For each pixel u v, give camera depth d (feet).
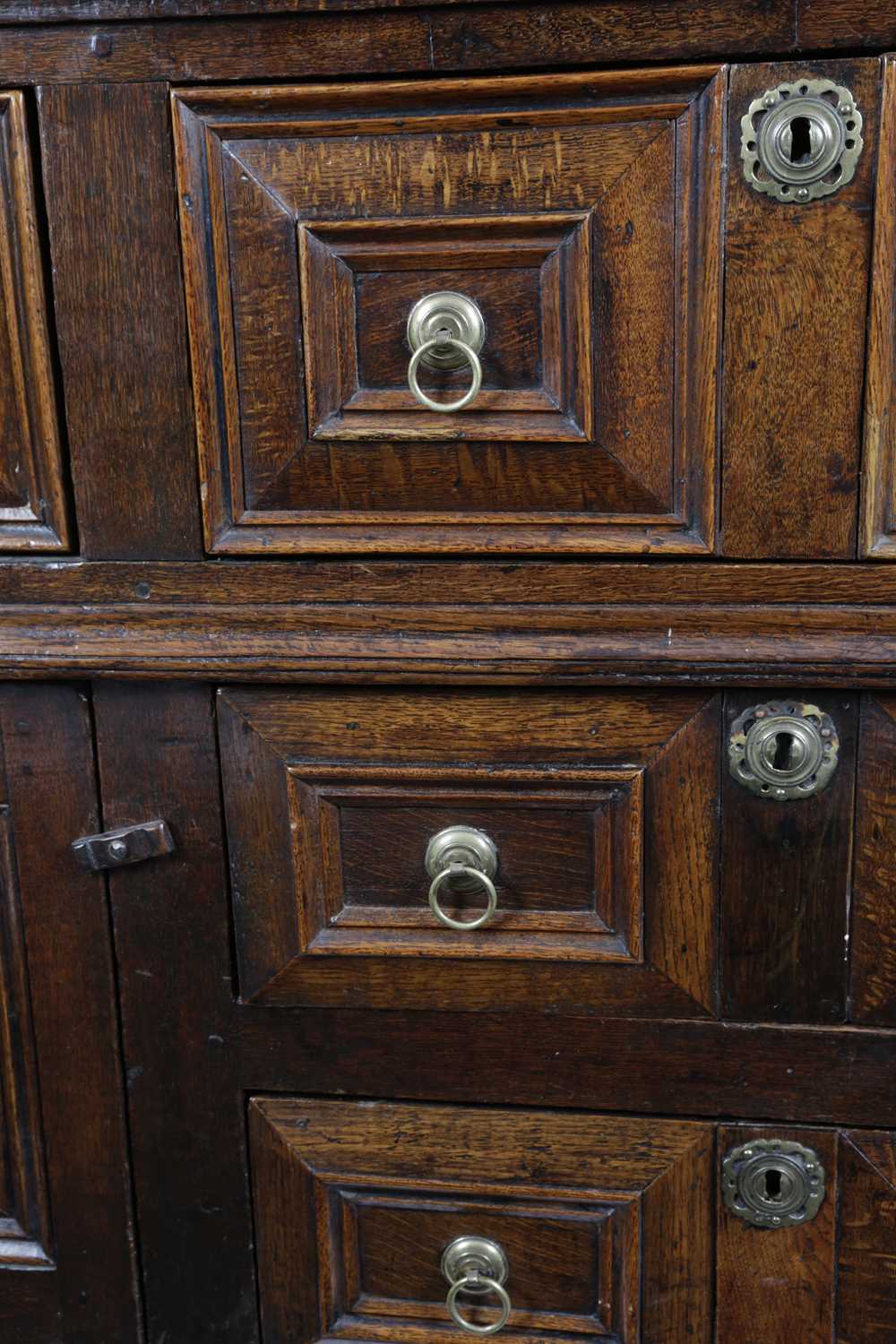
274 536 2.47
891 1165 2.60
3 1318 2.96
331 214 2.32
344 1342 2.85
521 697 2.48
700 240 2.26
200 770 2.59
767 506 2.35
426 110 2.27
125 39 2.29
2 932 2.75
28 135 2.35
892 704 2.39
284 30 2.26
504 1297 2.70
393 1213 2.78
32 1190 2.89
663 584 2.40
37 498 2.52
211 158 2.32
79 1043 2.78
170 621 2.51
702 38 2.19
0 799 2.67
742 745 2.43
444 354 2.35
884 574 2.34
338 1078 2.72
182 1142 2.81
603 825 2.52
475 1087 2.69
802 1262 2.68
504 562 2.44
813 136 2.18
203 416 2.43
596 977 2.59
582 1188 2.71
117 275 2.39
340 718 2.52
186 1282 2.89
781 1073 2.59
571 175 2.27
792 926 2.51
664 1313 2.76
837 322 2.26
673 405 2.34
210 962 2.69
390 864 2.60
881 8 2.14
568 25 2.21
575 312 2.32
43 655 2.51
